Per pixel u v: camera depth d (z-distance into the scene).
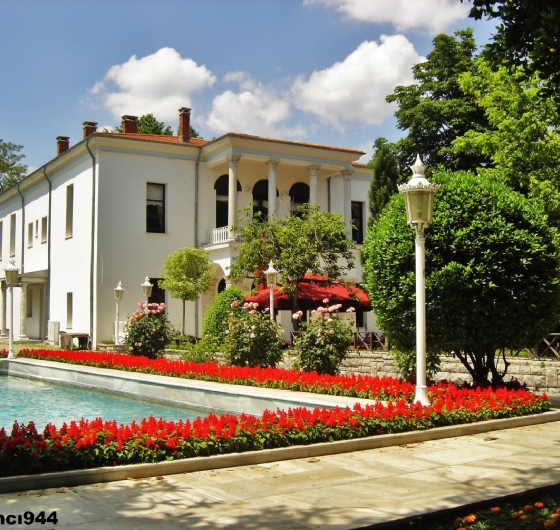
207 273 29.11
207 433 7.83
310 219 27.86
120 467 6.96
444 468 7.49
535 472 7.25
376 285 12.98
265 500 6.14
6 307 44.72
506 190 12.92
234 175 30.77
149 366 18.89
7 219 44.53
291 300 25.45
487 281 11.95
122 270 30.64
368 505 5.98
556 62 7.48
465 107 28.92
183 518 5.57
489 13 7.73
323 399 11.98
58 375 20.33
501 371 15.47
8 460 6.68
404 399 11.44
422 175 10.73
